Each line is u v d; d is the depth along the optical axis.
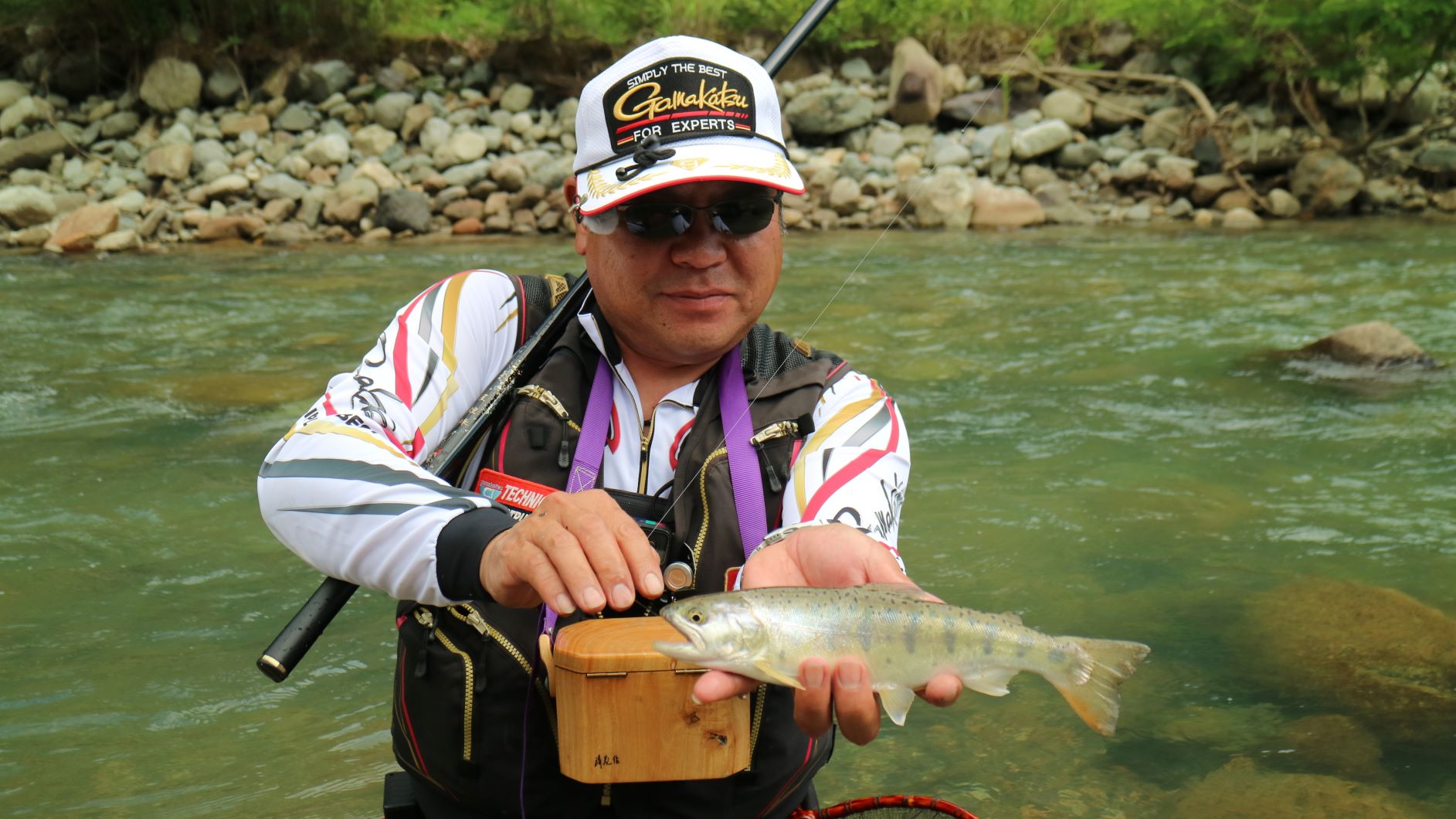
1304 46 14.49
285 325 8.23
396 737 1.82
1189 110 14.84
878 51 15.77
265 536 4.66
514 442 1.75
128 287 9.62
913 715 3.35
